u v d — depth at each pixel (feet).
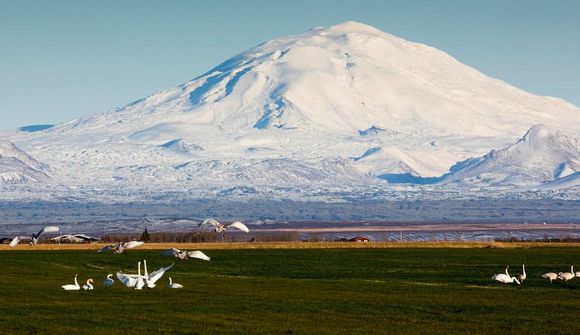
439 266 463.83
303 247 633.20
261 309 276.00
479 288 348.79
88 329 237.04
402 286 354.13
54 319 252.83
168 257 518.37
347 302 295.07
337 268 452.76
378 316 263.08
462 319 257.96
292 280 381.40
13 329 236.22
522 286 360.48
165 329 237.86
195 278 389.19
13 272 409.69
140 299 299.17
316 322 251.19
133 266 458.09
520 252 572.51
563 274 377.09
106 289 331.16
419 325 247.29
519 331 238.07
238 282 368.48
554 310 277.23
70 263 471.62
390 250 595.88
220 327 241.55
